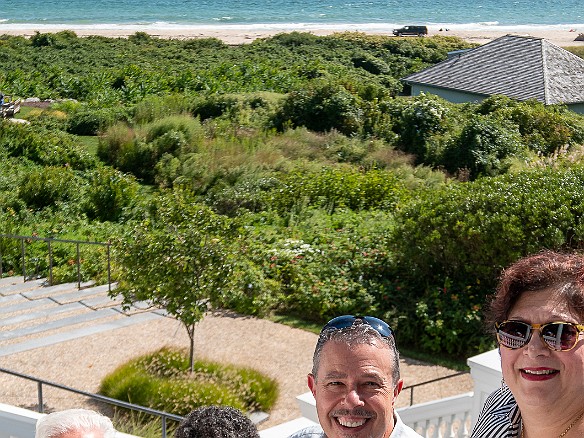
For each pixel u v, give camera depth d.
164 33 87.75
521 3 143.88
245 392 9.97
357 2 138.00
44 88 39.31
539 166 21.19
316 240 15.37
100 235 18.56
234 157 23.80
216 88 37.53
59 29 90.44
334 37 64.31
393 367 2.52
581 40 86.81
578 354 2.02
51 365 10.99
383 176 19.83
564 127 27.27
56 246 17.16
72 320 12.77
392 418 2.62
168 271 10.13
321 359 2.52
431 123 26.44
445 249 12.62
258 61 50.12
